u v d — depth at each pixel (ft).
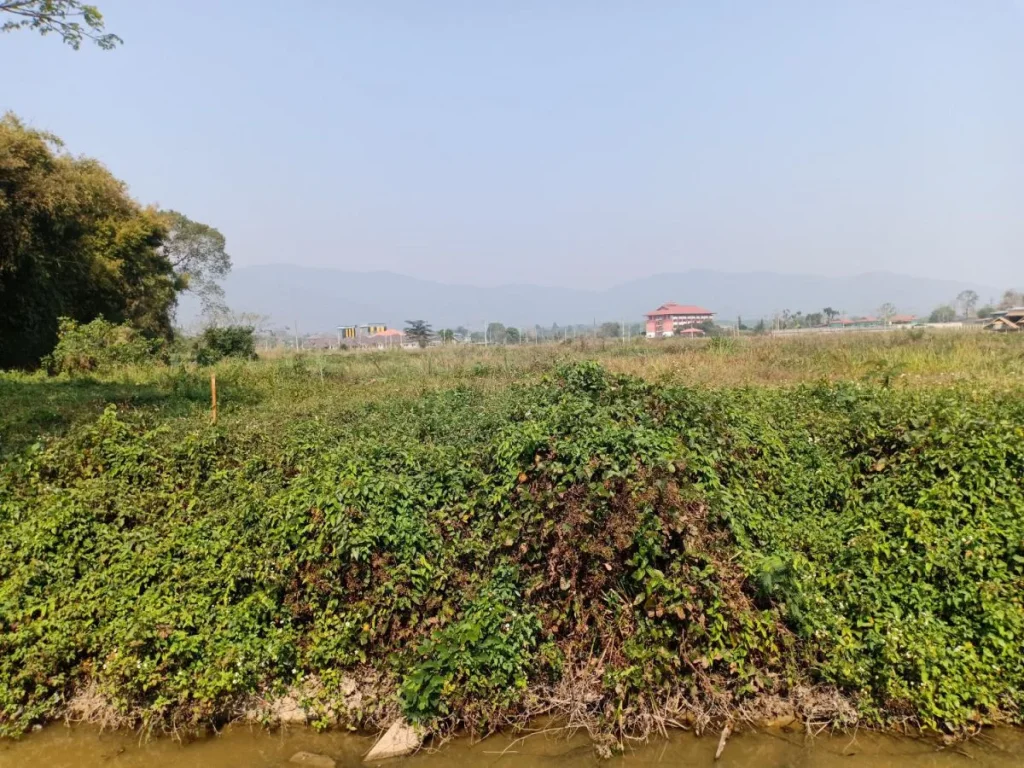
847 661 15.71
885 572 17.40
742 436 21.18
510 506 18.12
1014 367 42.45
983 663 15.38
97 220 87.86
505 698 15.60
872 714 15.24
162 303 107.45
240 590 17.26
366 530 16.74
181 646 15.76
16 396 40.50
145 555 17.66
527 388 28.45
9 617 16.37
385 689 16.14
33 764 14.79
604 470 17.16
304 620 17.20
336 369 65.05
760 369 50.55
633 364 57.47
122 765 14.79
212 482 20.59
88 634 16.29
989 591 15.94
